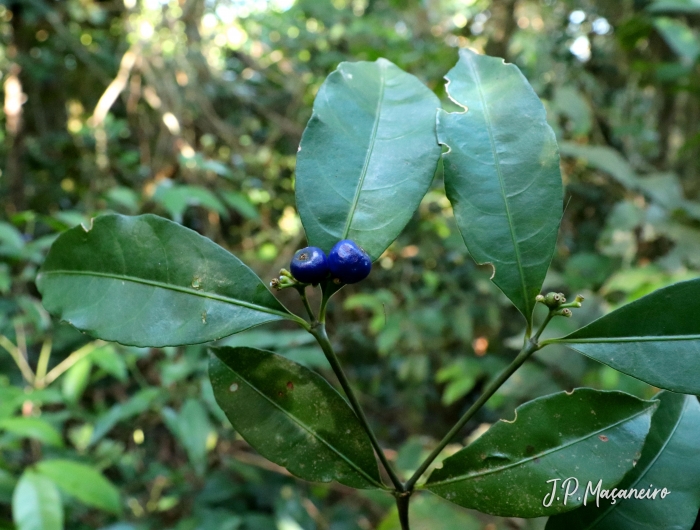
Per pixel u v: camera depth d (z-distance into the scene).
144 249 0.14
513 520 0.33
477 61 0.17
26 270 0.44
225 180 0.72
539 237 0.14
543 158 0.15
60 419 0.42
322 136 0.16
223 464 0.58
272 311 0.14
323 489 0.63
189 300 0.14
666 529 0.14
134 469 0.54
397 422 0.79
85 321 0.14
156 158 0.70
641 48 0.78
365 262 0.13
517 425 0.14
